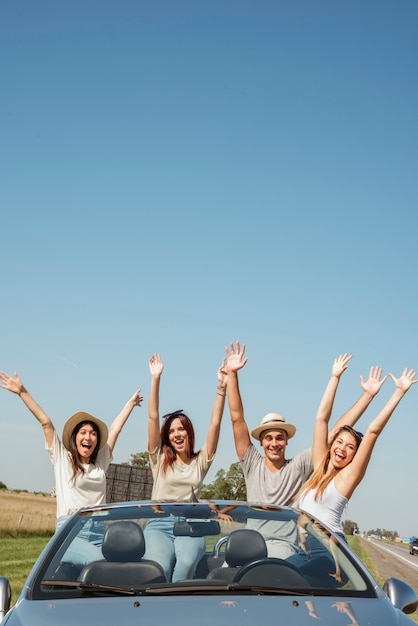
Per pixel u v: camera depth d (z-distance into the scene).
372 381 7.68
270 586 3.96
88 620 3.48
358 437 6.32
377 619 3.57
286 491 7.28
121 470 26.98
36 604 3.77
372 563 36.53
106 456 7.97
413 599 4.02
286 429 7.37
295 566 4.21
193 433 7.53
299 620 3.46
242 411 7.58
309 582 4.06
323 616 3.54
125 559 4.27
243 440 7.56
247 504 5.02
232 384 7.57
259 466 7.51
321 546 4.46
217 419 7.68
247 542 4.34
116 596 3.84
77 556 4.27
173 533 4.51
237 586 3.91
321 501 6.30
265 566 4.13
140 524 4.54
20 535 36.62
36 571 4.14
